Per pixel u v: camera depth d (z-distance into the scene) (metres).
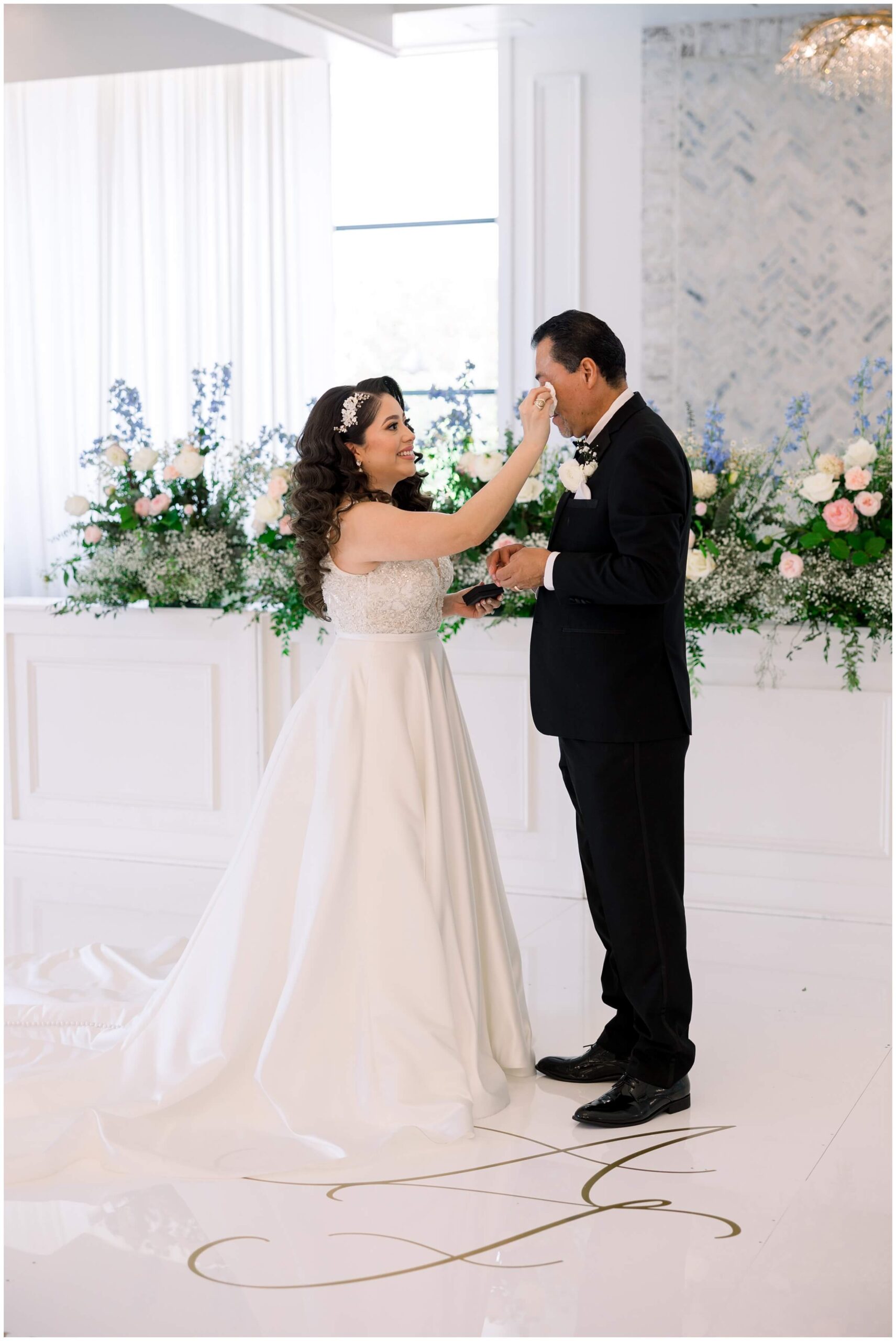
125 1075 3.04
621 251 7.48
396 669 3.04
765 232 7.23
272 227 7.88
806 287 7.19
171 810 5.18
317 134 7.77
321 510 2.99
